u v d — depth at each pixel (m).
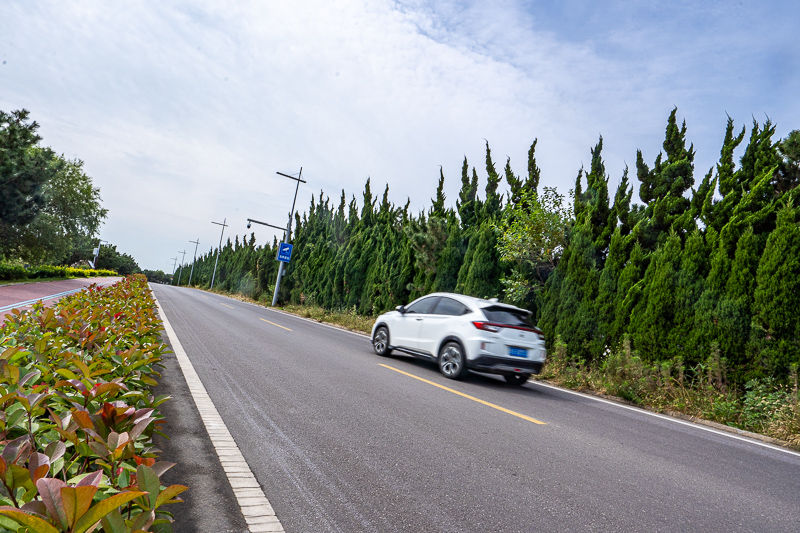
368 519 2.89
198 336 10.65
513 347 8.20
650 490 3.82
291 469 3.57
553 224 12.40
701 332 8.74
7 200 22.73
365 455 4.02
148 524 1.49
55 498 1.23
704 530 3.15
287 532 2.64
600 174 14.12
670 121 12.06
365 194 31.67
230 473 3.39
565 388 9.22
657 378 8.52
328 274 27.56
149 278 158.00
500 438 4.92
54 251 39.41
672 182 11.48
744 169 9.83
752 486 4.18
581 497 3.54
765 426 6.73
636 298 10.26
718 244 9.16
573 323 11.39
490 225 14.95
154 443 3.79
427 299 9.83
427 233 17.80
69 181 42.25
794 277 7.56
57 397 2.42
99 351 3.91
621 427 6.11
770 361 7.70
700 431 6.46
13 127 22.50
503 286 14.36
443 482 3.59
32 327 4.46
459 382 8.20
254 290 40.16
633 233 10.98
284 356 8.89
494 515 3.10
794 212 7.90
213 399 5.38
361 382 7.13
